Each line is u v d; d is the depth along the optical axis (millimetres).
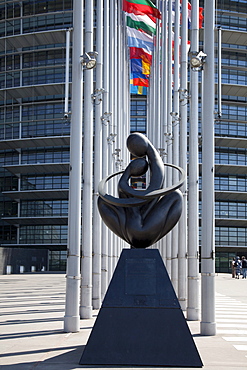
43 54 64625
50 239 66438
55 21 63812
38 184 66000
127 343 8039
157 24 29891
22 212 66938
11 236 67750
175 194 9320
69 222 11758
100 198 9578
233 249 66625
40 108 65125
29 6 65062
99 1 18328
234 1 64812
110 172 24000
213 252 11234
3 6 65938
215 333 11078
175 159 20609
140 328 8109
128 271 8414
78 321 11508
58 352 8867
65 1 64375
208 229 11211
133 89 39125
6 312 16000
